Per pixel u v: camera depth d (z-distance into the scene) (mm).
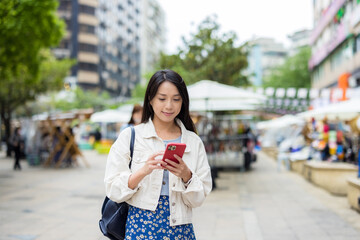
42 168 14352
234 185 10031
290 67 41406
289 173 13102
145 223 1941
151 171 1868
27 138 18234
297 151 13586
